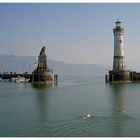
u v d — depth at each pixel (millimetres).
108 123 59594
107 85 184625
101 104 90750
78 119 63562
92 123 59688
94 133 52406
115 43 188875
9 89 153000
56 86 183500
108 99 105375
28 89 153625
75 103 93500
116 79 189875
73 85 198250
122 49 188875
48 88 163750
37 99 105000
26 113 73375
